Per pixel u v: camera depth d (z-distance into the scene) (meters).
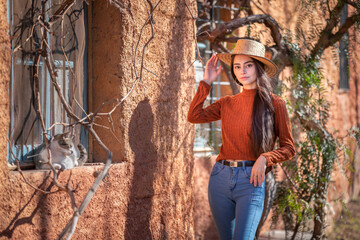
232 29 4.67
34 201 2.70
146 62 3.55
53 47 3.21
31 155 3.06
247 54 3.09
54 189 2.81
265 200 4.57
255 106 3.04
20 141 2.98
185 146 3.98
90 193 2.62
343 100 7.79
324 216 5.03
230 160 3.09
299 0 4.95
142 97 3.52
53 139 3.00
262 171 2.90
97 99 3.49
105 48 3.44
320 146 4.93
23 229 2.65
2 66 2.53
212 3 5.33
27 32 3.03
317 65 5.04
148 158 3.57
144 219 3.54
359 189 8.03
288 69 6.17
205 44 5.52
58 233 2.85
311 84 4.88
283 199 4.92
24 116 3.00
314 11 5.07
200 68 5.38
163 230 3.73
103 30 3.45
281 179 5.98
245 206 2.96
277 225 6.09
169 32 3.77
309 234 5.58
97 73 3.50
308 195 5.15
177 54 3.86
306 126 5.03
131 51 3.42
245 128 3.02
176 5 3.82
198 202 5.11
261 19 4.78
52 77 2.86
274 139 3.16
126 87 3.39
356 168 7.70
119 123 3.36
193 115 3.32
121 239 3.35
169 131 3.78
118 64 3.36
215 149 5.12
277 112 3.09
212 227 5.25
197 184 5.10
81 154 3.22
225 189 3.06
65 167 2.95
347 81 7.98
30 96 3.04
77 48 3.41
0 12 2.51
